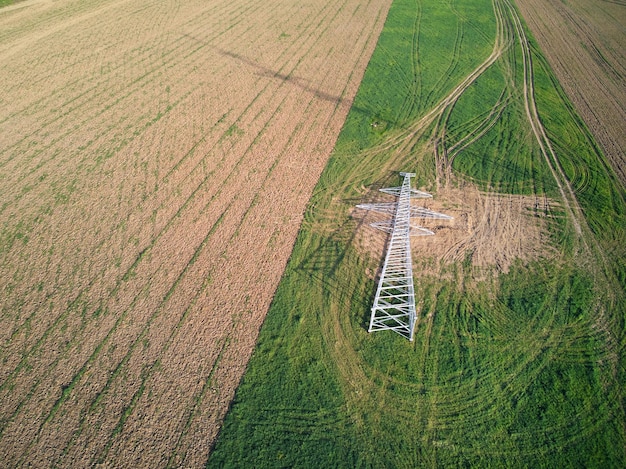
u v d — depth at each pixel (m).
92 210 22.36
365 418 14.80
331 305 18.03
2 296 18.50
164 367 16.09
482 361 16.17
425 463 13.80
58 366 16.17
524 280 18.88
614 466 13.59
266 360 16.28
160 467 13.66
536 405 15.01
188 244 20.53
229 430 14.48
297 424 14.63
